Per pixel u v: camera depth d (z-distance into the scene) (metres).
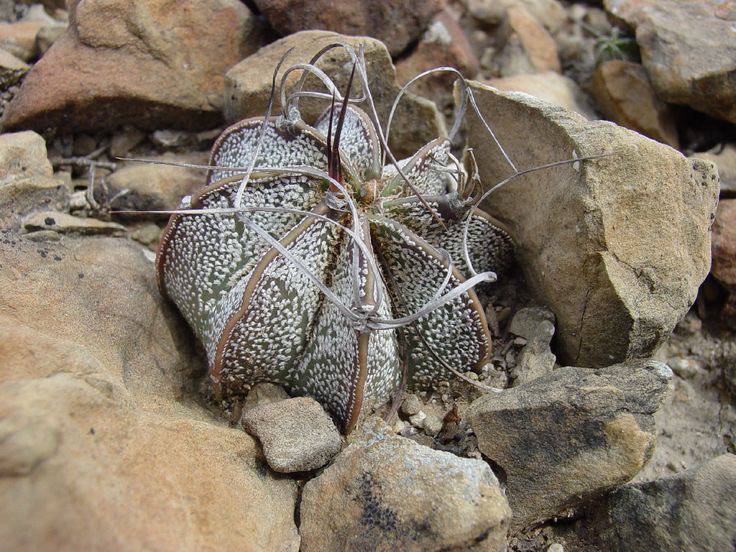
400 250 0.21
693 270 0.22
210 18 0.29
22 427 0.14
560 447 0.19
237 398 0.22
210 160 0.24
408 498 0.17
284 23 0.29
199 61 0.29
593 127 0.21
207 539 0.16
